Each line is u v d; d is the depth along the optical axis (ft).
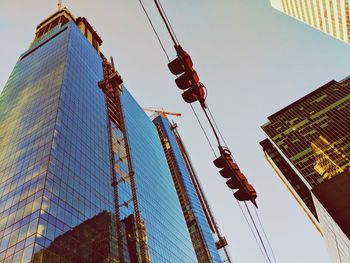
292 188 428.56
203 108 33.09
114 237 172.14
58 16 442.91
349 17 360.07
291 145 408.87
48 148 162.91
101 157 219.20
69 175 163.94
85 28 457.68
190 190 567.59
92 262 140.46
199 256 442.09
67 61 255.91
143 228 201.26
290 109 482.28
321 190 219.41
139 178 287.07
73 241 136.05
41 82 243.40
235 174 33.04
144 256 183.73
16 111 225.56
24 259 110.11
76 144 191.93
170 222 306.96
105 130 256.73
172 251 262.06
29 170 154.71
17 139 188.85
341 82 476.54
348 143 361.51
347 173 221.25
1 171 168.14
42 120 191.52
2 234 126.21
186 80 29.60
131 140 330.75
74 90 236.02
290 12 493.36
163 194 342.03
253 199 33.30
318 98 467.93
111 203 194.18
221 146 34.09
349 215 185.88
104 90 306.14
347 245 187.32
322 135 393.70
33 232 118.62
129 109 402.93
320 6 401.90
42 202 131.13
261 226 63.10
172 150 635.25
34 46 343.26
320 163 360.07
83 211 157.89
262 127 472.03
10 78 297.94
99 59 355.77
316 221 384.68
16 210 134.51
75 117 212.02
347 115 404.98
